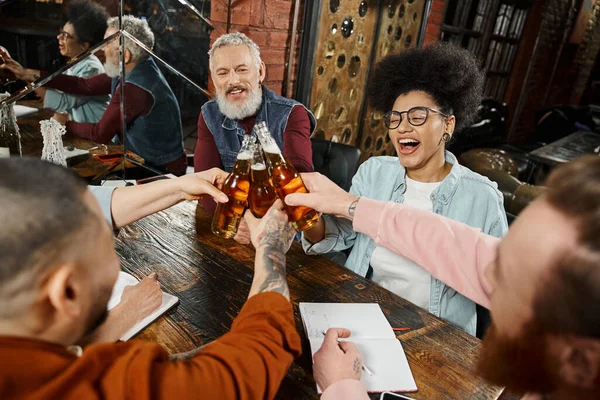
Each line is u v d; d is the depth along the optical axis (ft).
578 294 1.06
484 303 2.76
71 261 1.23
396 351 2.60
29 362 1.15
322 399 2.10
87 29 6.27
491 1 14.65
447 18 13.32
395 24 10.58
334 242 3.96
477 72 3.82
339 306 3.05
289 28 8.04
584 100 23.22
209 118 6.22
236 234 3.63
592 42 21.54
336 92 9.73
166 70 8.05
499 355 1.39
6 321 1.20
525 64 18.03
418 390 2.35
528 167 11.87
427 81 3.72
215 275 3.36
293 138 5.85
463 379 2.44
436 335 2.83
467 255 2.71
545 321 1.16
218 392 1.43
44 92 6.13
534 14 17.01
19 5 5.63
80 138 6.66
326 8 8.39
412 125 3.80
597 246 1.03
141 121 7.30
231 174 3.25
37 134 6.00
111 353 1.35
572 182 1.16
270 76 8.14
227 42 5.51
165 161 7.91
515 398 2.32
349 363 2.23
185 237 3.95
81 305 1.32
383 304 3.16
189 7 7.38
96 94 6.63
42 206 1.16
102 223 1.38
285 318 1.85
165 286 3.16
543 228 1.15
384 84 4.06
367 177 4.50
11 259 1.12
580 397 1.22
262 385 1.56
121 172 6.75
